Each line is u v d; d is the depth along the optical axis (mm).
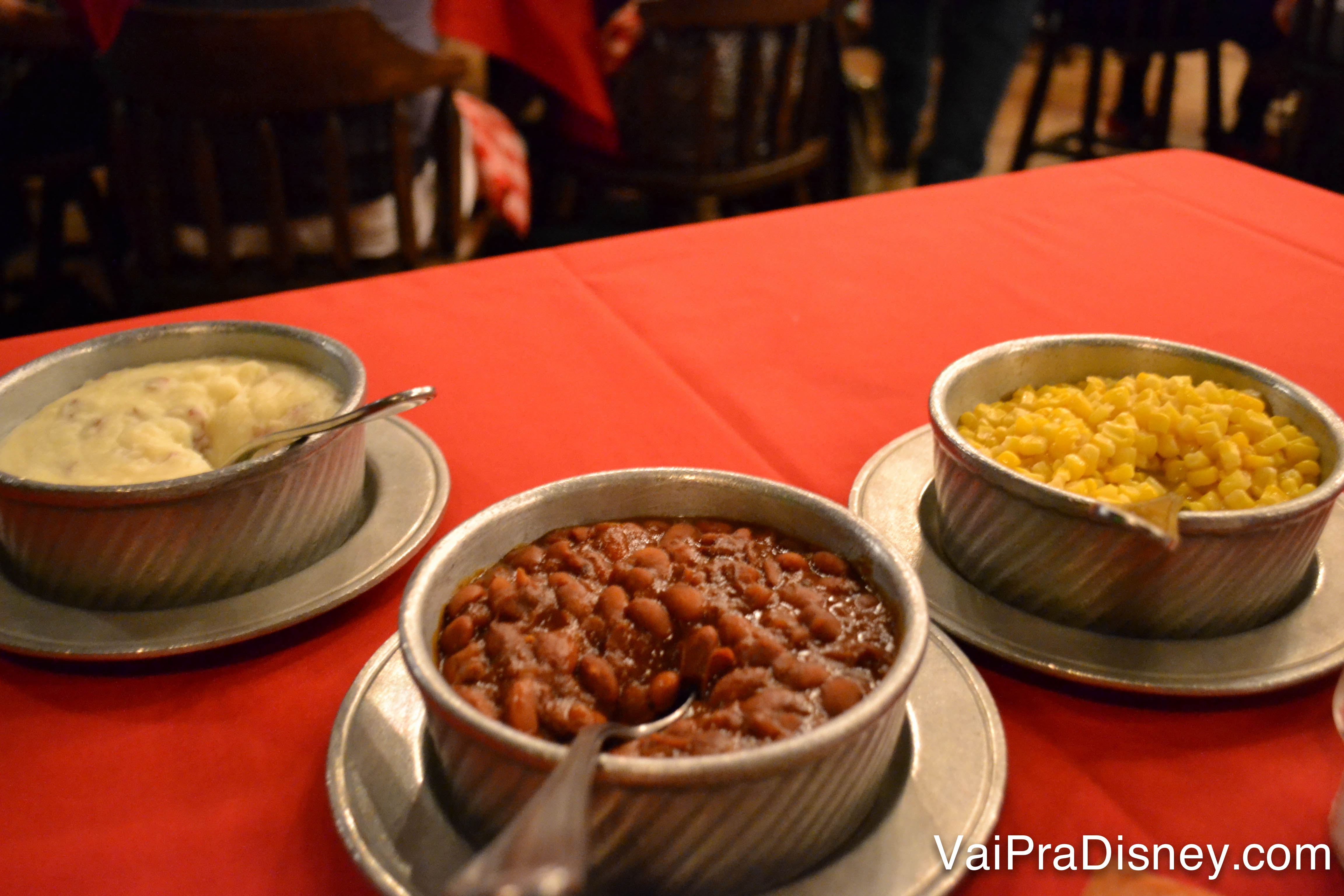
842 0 2232
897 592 445
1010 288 1019
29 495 510
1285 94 2900
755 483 511
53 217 2090
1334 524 607
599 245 1116
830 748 360
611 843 368
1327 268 1054
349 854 415
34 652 515
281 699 518
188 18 1325
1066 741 492
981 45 2541
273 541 561
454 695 378
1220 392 595
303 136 1561
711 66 1912
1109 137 3178
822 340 911
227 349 686
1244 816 454
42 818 452
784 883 399
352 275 1589
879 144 3389
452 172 1643
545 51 1867
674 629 444
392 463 681
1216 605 513
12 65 1817
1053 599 531
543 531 512
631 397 812
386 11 1616
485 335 912
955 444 539
